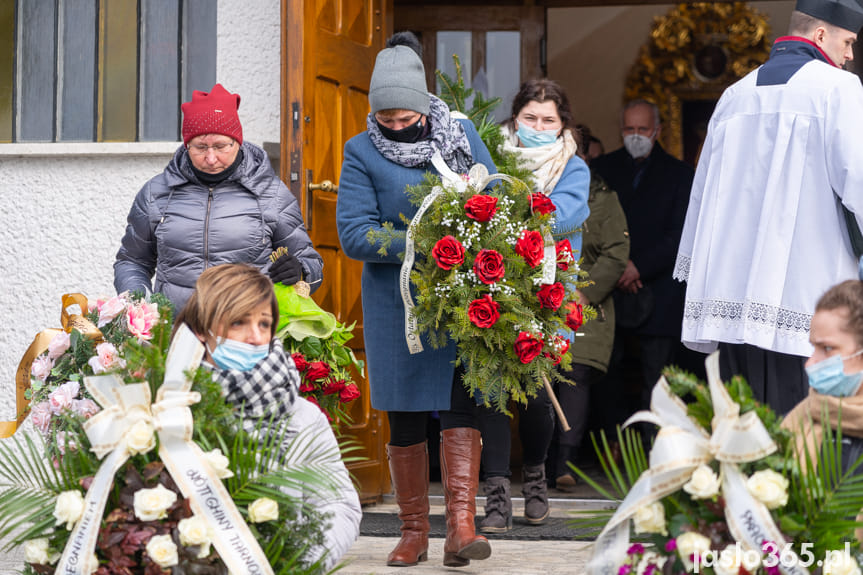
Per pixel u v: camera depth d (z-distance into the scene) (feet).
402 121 20.86
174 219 21.98
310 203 26.99
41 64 30.37
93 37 30.17
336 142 28.48
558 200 24.59
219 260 21.88
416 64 21.03
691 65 54.39
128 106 30.04
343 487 13.55
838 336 12.46
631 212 37.83
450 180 20.30
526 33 39.73
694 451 10.87
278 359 13.17
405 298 19.99
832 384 12.31
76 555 11.41
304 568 12.42
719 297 20.24
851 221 19.51
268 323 13.52
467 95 26.35
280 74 28.71
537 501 26.12
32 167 29.76
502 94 39.99
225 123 21.67
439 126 21.17
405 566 21.17
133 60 29.99
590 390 37.86
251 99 29.30
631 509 10.99
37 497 12.31
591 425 40.65
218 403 12.18
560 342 20.40
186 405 11.88
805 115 19.66
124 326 18.76
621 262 32.37
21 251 29.71
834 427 12.31
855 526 10.58
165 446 11.73
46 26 30.35
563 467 32.09
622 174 38.63
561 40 55.83
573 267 21.25
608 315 32.53
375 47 30.60
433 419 36.76
